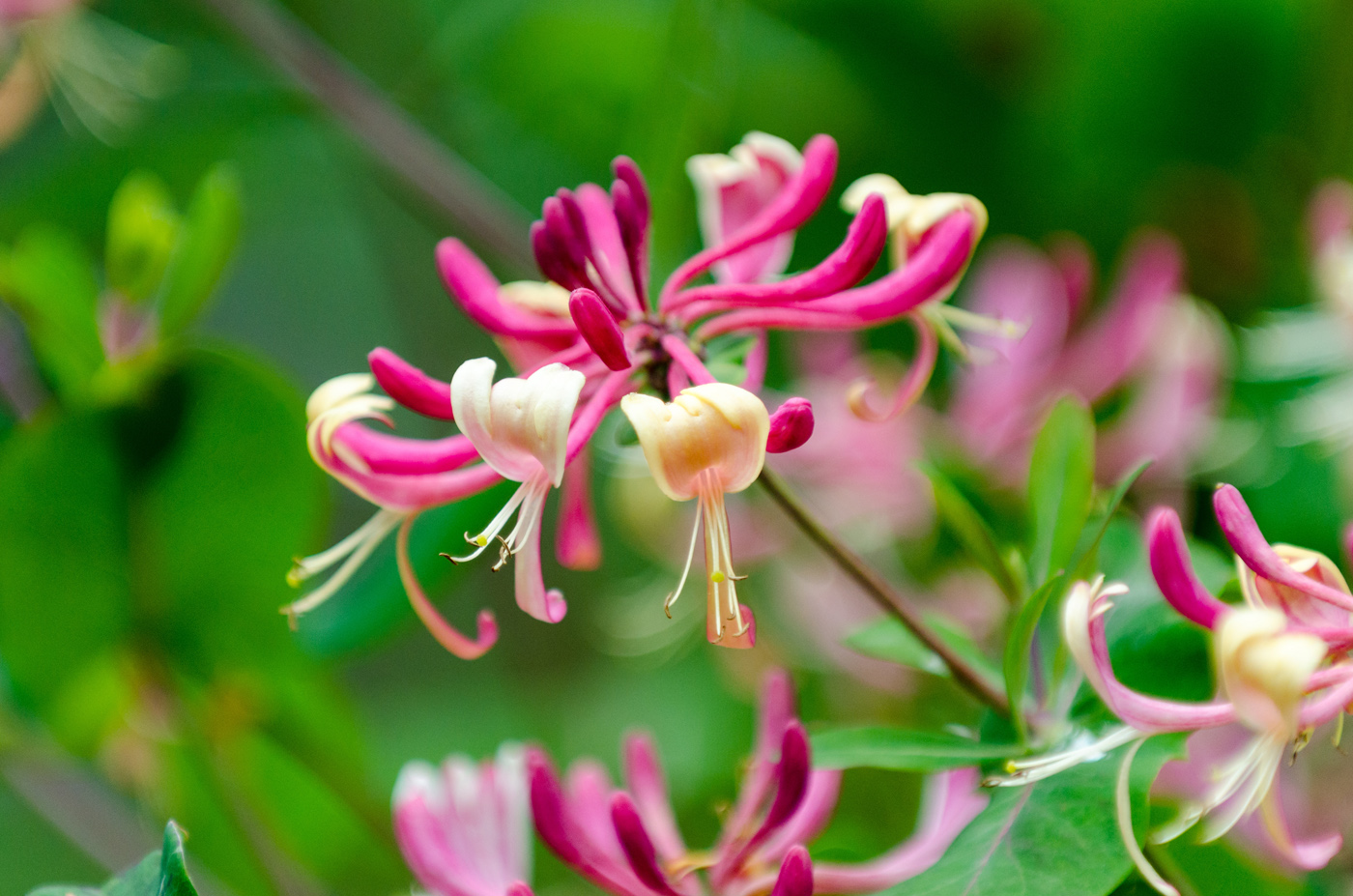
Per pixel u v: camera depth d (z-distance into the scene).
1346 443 0.71
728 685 0.93
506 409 0.57
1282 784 0.68
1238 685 0.55
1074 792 0.58
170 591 0.69
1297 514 0.71
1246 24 0.85
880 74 0.93
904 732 0.60
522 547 0.57
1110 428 0.74
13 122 0.89
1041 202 0.92
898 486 0.79
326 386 0.59
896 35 0.93
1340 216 0.73
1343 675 0.56
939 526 0.71
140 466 0.68
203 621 0.70
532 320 0.60
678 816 0.93
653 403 0.57
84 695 0.71
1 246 0.96
